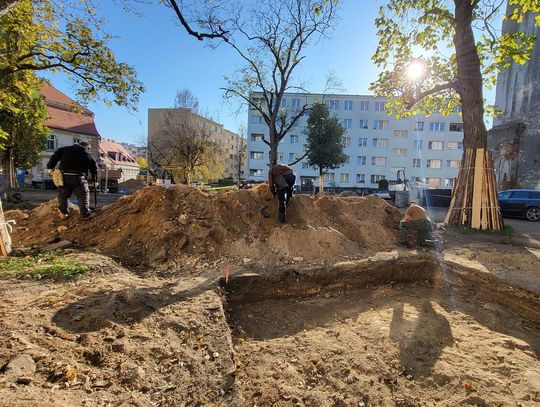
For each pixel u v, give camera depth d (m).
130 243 5.45
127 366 2.27
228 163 70.56
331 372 2.87
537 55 16.44
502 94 18.56
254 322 4.05
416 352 3.27
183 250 5.28
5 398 1.73
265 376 2.75
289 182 6.49
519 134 17.12
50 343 2.38
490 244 6.88
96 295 3.34
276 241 5.77
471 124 8.96
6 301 3.05
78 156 6.16
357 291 5.15
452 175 42.28
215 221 6.12
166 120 34.31
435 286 5.54
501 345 3.47
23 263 4.18
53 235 5.88
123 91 11.72
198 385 2.23
